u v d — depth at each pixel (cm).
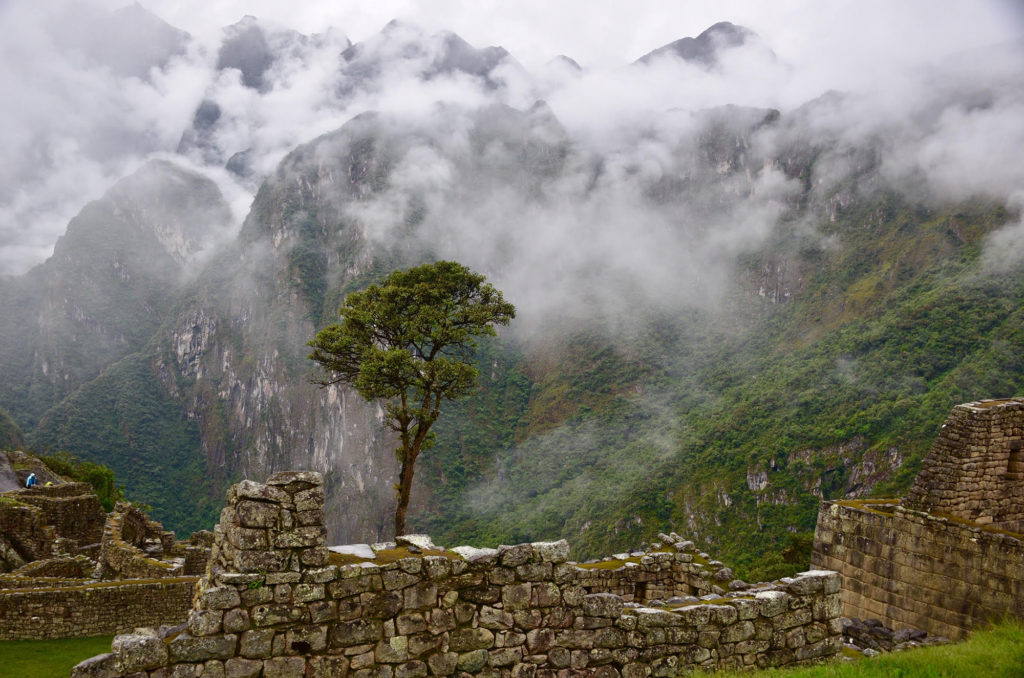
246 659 632
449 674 712
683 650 820
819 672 771
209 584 666
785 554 4353
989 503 1283
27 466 4116
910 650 902
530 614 762
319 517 688
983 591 1138
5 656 1434
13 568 2166
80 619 1616
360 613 683
